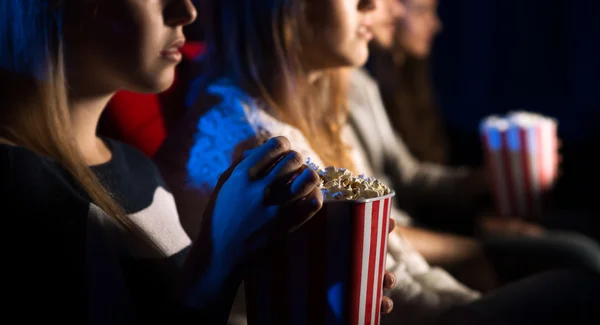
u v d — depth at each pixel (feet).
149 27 2.27
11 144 2.03
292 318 2.09
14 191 1.92
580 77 12.26
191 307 2.05
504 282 4.97
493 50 13.37
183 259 2.73
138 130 3.79
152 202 2.78
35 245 1.89
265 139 3.22
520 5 12.98
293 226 1.97
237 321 3.14
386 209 2.10
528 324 2.99
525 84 13.17
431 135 8.00
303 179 1.94
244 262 2.02
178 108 3.98
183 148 3.40
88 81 2.37
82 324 1.91
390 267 3.56
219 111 3.37
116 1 2.23
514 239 5.07
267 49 3.51
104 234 2.06
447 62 13.56
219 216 2.06
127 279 2.15
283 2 3.47
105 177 2.54
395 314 3.43
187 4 2.34
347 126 5.06
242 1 3.51
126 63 2.27
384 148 6.55
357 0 3.62
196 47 4.30
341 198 2.04
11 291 1.87
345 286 2.04
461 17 13.42
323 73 4.31
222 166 3.22
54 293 1.89
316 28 3.60
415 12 7.36
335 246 2.01
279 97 3.50
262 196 1.98
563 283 3.30
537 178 5.16
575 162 8.62
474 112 13.51
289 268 2.05
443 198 6.61
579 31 12.22
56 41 2.20
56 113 2.19
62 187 2.03
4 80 2.15
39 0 2.18
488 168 5.44
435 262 4.83
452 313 3.27
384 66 7.64
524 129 5.07
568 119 12.07
